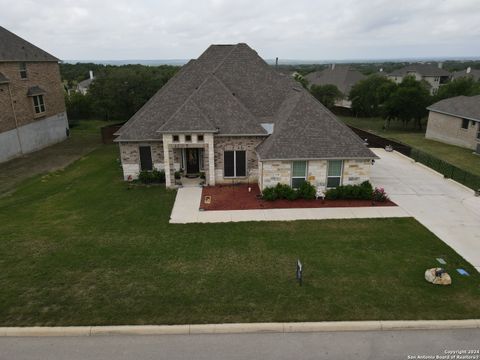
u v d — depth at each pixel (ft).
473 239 47.19
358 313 31.81
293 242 46.39
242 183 71.05
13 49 101.24
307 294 34.83
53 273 39.11
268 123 71.36
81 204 61.21
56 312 32.27
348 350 27.84
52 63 119.34
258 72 78.64
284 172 61.87
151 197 64.03
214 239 47.34
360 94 199.31
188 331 29.78
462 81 173.99
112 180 75.00
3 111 94.38
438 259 41.65
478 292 35.24
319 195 61.93
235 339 29.04
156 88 171.73
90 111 176.04
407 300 33.78
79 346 28.40
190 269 39.70
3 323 30.81
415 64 329.72
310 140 61.67
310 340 28.91
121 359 26.96
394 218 53.98
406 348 28.04
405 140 134.31
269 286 36.24
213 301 33.73
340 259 41.88
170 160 67.56
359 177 62.54
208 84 71.72
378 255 42.83
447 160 98.99
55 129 121.39
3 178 79.87
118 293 35.14
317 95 209.26
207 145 66.80
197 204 60.18
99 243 46.37
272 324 30.19
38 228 51.39
